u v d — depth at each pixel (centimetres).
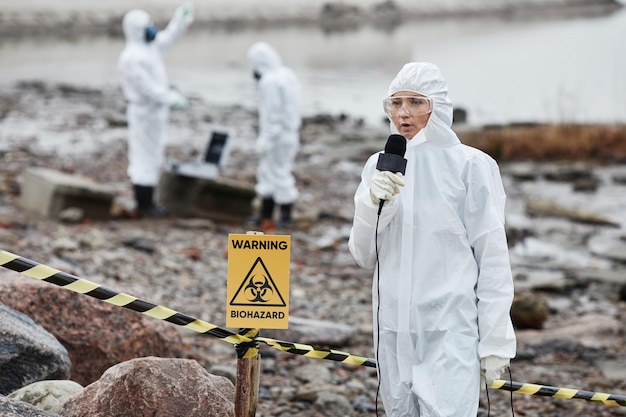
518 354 1262
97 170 2536
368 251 646
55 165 2547
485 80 5516
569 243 2069
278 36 8744
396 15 12462
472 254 632
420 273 629
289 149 1977
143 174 1966
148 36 1955
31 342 745
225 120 3744
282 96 1930
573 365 1252
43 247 1575
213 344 1157
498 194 646
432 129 641
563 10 14525
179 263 1609
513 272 1812
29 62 5716
